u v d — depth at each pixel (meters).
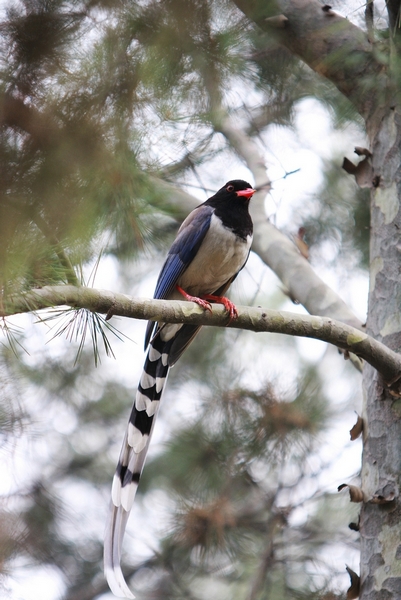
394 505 7.71
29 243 5.95
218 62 7.72
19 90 6.13
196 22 7.16
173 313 7.39
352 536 12.12
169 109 7.34
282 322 7.64
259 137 12.32
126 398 14.48
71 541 13.20
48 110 6.07
